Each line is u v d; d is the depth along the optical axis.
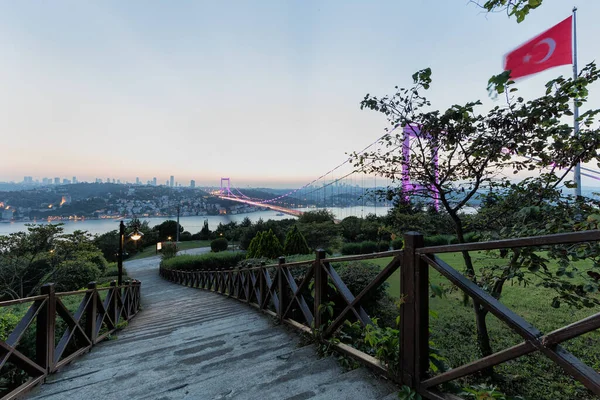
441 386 1.29
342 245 15.48
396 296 4.51
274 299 3.22
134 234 11.25
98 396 1.71
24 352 2.33
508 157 2.36
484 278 2.16
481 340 2.48
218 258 14.29
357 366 1.73
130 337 3.18
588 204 1.94
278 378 1.70
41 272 7.52
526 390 2.16
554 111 2.02
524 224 1.98
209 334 2.87
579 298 1.58
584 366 0.80
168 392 1.67
